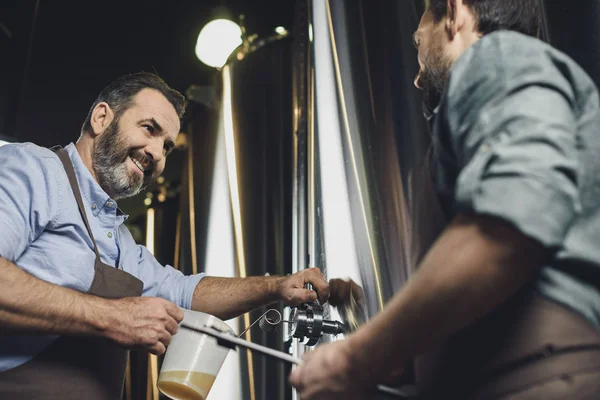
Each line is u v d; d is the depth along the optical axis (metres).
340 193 1.82
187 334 1.58
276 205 2.52
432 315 0.73
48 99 3.22
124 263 1.82
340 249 1.77
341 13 1.98
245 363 2.33
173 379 1.54
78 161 1.79
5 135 3.05
